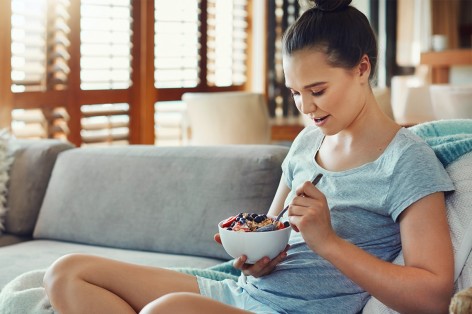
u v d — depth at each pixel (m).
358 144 1.70
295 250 1.72
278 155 2.46
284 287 1.67
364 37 1.63
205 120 4.57
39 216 2.88
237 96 4.44
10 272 2.32
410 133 1.66
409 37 8.40
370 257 1.51
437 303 1.46
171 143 5.12
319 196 1.53
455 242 1.62
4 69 3.79
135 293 1.71
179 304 1.45
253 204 2.41
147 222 2.58
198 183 2.53
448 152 1.73
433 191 1.55
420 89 5.46
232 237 1.62
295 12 6.00
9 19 3.79
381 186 1.61
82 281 1.65
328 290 1.65
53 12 4.09
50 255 2.52
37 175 2.95
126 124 4.72
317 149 1.81
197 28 5.26
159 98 5.01
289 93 6.03
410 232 1.54
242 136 4.50
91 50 4.45
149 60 4.86
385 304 1.51
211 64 5.44
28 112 4.00
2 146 3.01
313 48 1.58
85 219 2.72
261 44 5.84
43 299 1.85
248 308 1.70
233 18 5.62
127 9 4.68
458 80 8.80
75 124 4.31
